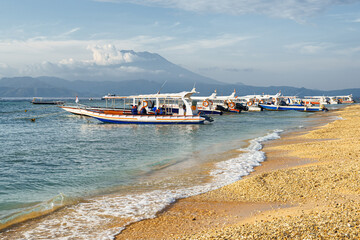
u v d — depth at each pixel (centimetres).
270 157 2066
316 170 1440
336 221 759
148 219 1006
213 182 1455
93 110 5409
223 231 808
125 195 1277
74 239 866
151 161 2011
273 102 10156
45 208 1123
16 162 2022
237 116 7238
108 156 2220
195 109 5284
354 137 2772
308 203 1026
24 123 5266
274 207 1030
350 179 1235
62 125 4888
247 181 1345
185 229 908
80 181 1527
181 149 2514
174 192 1301
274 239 691
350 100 19125
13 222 996
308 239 670
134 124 4944
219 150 2423
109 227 948
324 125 4631
